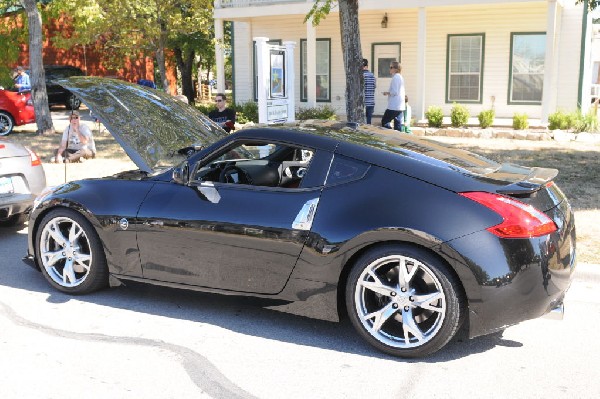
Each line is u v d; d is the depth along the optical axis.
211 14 21.84
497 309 3.65
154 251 4.60
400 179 3.93
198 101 36.47
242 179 4.75
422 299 3.79
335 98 21.05
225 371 3.78
